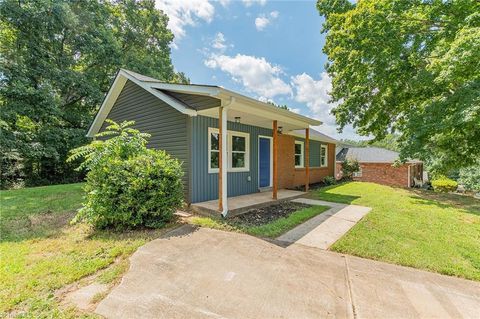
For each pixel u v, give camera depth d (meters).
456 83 7.70
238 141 7.89
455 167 9.20
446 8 7.91
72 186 9.39
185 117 6.16
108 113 9.08
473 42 5.97
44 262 2.99
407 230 4.52
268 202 6.64
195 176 6.20
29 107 11.28
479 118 6.40
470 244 3.83
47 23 11.95
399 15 8.32
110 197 4.17
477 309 2.22
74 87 13.66
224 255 3.33
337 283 2.64
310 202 7.25
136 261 3.08
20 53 11.80
